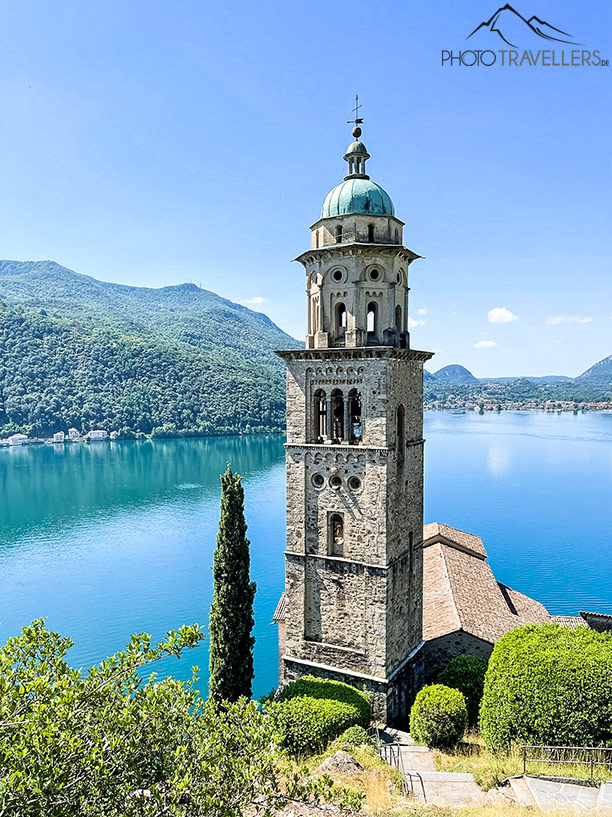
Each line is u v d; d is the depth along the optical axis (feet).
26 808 39.27
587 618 148.97
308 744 93.71
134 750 49.65
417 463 120.98
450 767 88.84
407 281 119.34
